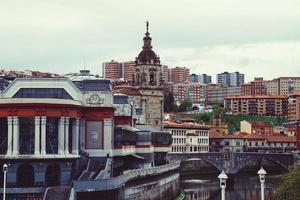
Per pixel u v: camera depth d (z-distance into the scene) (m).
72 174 106.56
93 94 112.38
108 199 96.94
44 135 100.75
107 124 112.38
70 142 106.88
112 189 97.81
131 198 113.12
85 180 97.31
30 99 100.56
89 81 113.12
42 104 100.69
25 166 101.25
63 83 108.50
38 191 95.94
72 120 106.94
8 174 100.00
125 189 108.94
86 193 94.94
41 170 100.50
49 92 107.88
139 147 144.12
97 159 111.88
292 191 79.69
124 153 125.88
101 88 113.12
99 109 112.31
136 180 117.00
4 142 103.06
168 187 147.12
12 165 100.19
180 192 168.00
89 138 112.19
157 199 134.12
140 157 141.50
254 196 165.00
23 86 106.94
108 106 112.25
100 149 112.06
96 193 95.56
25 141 101.50
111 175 112.75
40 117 100.88
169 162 170.00
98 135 112.38
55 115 101.81
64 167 102.88
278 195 81.75
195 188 187.25
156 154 157.62
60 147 102.06
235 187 191.88
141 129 151.38
